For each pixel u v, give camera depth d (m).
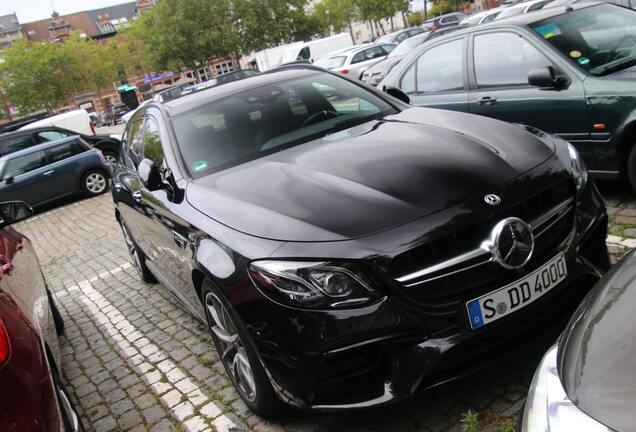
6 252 3.56
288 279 2.59
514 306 2.67
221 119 4.05
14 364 2.16
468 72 5.75
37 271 4.13
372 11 57.81
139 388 4.04
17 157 13.68
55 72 63.59
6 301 2.55
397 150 3.21
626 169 4.74
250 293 2.71
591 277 2.95
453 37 5.98
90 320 5.69
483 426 2.69
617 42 5.04
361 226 2.65
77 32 67.69
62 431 2.22
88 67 65.81
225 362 3.42
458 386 3.02
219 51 50.06
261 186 3.20
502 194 2.75
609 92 4.61
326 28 63.09
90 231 10.23
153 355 4.50
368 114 4.02
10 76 61.59
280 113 4.04
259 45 51.09
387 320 2.53
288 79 4.52
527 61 5.27
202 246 3.08
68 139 14.25
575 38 5.16
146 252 4.94
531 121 5.22
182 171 3.75
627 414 1.37
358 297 2.53
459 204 2.69
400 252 2.55
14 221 4.29
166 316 5.22
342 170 3.10
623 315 1.64
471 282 2.63
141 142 4.71
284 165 3.39
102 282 6.89
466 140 3.23
